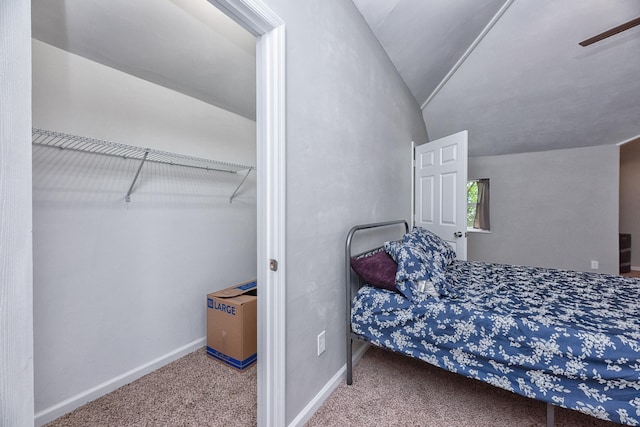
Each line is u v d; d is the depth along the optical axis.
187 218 2.10
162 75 1.83
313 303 1.44
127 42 1.52
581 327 1.16
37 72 1.38
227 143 2.41
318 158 1.47
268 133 1.16
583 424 1.37
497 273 2.14
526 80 3.10
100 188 1.62
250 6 1.00
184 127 2.08
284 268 1.20
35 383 1.38
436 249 2.23
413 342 1.47
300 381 1.34
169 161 1.97
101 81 1.62
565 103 3.23
